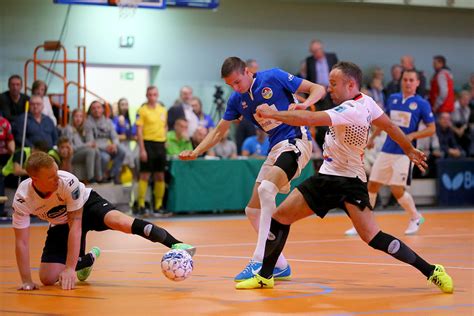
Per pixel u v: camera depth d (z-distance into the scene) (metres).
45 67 22.78
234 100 9.38
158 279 9.04
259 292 7.96
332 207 8.16
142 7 22.69
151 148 21.02
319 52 25.03
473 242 14.04
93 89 25.33
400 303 7.23
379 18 29.16
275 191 8.51
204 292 7.98
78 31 24.88
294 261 11.02
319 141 23.69
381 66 29.28
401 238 14.95
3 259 11.36
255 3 27.25
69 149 18.16
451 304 7.16
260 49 27.44
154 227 8.55
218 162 21.56
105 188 20.48
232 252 12.33
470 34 30.58
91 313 6.73
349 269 10.02
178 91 26.34
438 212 23.00
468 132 26.39
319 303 7.23
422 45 29.91
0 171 19.22
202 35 26.56
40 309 6.96
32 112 19.59
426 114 15.70
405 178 15.68
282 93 9.02
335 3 27.75
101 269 10.06
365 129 7.96
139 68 26.02
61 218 8.48
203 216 21.36
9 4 23.95
